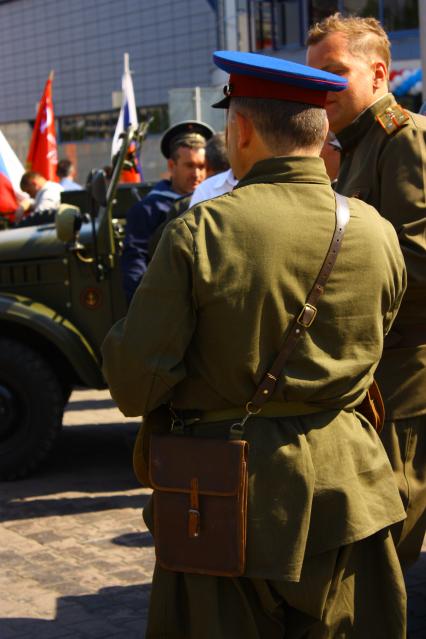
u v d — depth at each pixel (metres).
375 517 2.99
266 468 2.88
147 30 38.38
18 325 7.98
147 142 36.91
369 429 3.14
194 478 2.90
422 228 3.82
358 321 2.97
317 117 3.02
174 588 3.00
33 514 6.92
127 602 5.24
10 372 7.67
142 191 9.08
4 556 6.02
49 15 42.66
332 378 2.90
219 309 2.85
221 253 2.85
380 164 3.96
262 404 2.91
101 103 40.94
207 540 2.88
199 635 2.93
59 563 5.88
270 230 2.88
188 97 13.79
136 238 7.45
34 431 7.72
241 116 3.04
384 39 4.12
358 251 2.97
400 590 3.05
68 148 42.47
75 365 7.62
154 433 3.01
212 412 2.98
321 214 2.95
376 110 4.02
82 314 7.93
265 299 2.86
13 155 13.79
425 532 4.11
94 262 7.86
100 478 7.91
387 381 3.99
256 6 25.39
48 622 4.96
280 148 3.01
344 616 3.02
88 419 10.37
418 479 4.03
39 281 7.97
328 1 22.84
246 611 2.94
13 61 45.06
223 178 5.95
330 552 2.94
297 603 2.91
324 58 4.04
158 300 2.87
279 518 2.85
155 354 2.87
